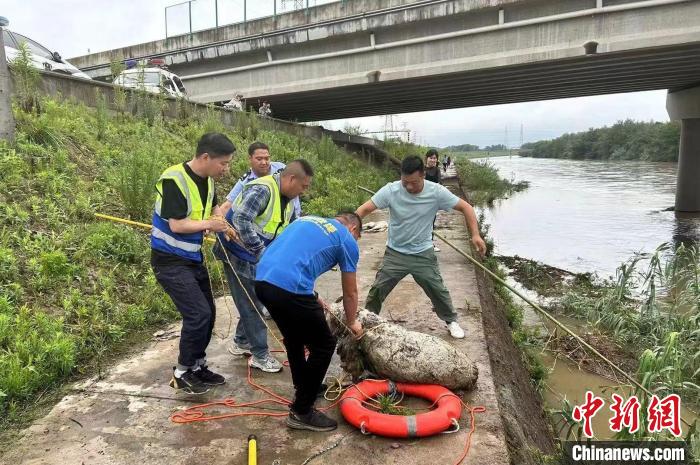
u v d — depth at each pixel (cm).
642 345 704
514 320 725
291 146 1462
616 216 2000
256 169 430
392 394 338
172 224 323
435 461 278
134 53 2188
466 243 921
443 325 489
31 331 402
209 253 653
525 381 506
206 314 338
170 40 2055
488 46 1432
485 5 1381
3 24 627
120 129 952
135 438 303
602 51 1263
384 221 1171
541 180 3972
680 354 542
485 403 342
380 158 2409
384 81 1634
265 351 388
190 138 1106
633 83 1812
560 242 1496
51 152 698
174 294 334
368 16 1587
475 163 4050
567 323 803
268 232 355
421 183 421
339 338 373
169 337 464
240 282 367
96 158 779
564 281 1057
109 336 445
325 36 1675
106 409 337
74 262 522
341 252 302
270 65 1850
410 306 546
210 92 2041
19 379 347
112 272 538
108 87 1066
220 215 364
